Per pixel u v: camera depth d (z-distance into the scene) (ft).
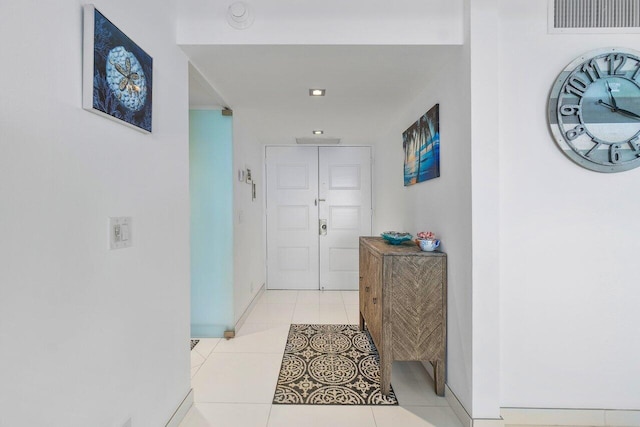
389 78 7.06
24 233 2.68
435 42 5.61
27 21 2.71
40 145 2.83
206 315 9.41
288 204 14.65
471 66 5.32
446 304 6.38
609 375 5.64
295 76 6.95
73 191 3.20
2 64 2.51
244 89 7.72
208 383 6.95
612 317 5.62
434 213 7.02
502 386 5.67
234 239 9.48
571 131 5.49
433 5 5.61
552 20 5.51
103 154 3.64
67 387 3.13
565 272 5.61
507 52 5.55
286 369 7.55
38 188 2.81
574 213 5.60
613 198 5.58
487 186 5.33
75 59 3.21
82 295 3.32
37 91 2.80
